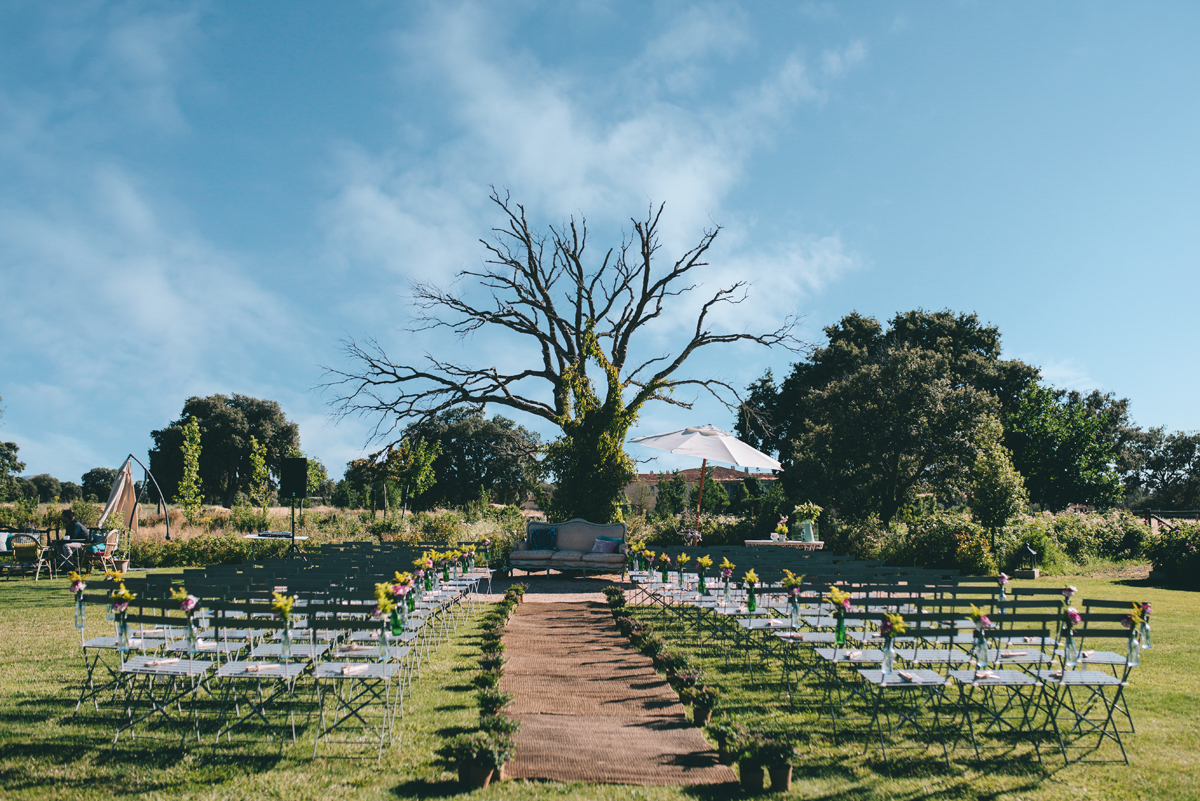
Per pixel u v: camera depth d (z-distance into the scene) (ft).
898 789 15.75
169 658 20.36
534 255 89.56
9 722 19.60
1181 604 42.73
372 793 15.19
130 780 15.87
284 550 64.90
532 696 22.57
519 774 16.19
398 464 110.42
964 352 119.44
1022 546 60.39
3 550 59.26
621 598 42.24
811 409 101.76
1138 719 20.65
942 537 61.31
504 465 187.32
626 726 19.63
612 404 69.87
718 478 162.71
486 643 29.17
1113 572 60.23
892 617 18.69
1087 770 16.93
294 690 22.75
